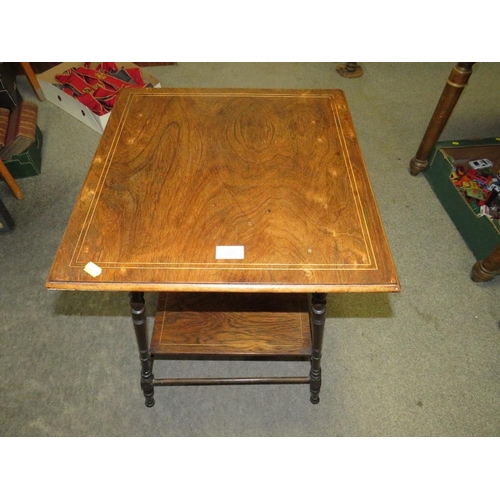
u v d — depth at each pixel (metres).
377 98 2.52
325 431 1.31
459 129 2.31
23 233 1.77
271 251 0.91
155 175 1.07
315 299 1.04
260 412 1.34
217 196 1.02
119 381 1.39
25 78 2.56
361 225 0.97
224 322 1.32
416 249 1.77
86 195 1.01
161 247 0.91
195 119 1.24
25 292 1.59
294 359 1.38
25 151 1.90
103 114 2.13
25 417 1.31
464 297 1.62
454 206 1.85
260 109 1.28
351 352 1.47
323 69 2.73
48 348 1.45
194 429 1.31
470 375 1.42
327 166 1.10
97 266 0.88
